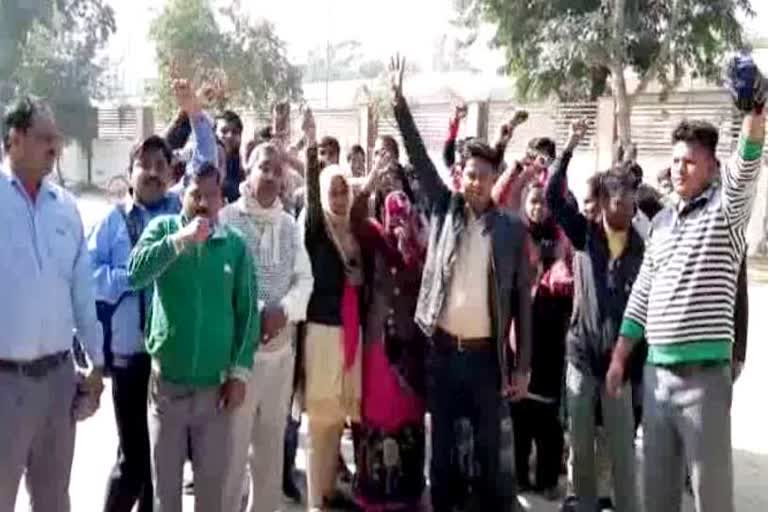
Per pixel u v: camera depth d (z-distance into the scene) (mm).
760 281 15484
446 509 4891
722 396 3801
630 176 4980
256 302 4148
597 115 20672
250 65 31453
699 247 3809
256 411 4602
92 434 6535
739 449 6699
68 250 3729
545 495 5668
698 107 19453
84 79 33500
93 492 5480
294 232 4699
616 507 4871
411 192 5695
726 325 3816
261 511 4730
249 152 6723
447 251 4734
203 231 3736
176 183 5215
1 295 3564
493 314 4695
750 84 3553
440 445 4855
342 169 5160
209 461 4062
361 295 5113
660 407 3932
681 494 4016
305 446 5535
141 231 4461
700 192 3877
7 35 31250
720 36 20688
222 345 3996
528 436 5656
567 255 5566
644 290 4113
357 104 24281
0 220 3559
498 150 4949
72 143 33000
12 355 3574
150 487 4605
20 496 5004
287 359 4633
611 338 4770
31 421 3641
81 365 3988
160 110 30266
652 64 20562
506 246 4711
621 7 19547
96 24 33719
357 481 5238
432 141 22766
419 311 4836
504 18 21922
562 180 5051
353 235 5082
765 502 5633
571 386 4938
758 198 18312
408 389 5098
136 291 4359
